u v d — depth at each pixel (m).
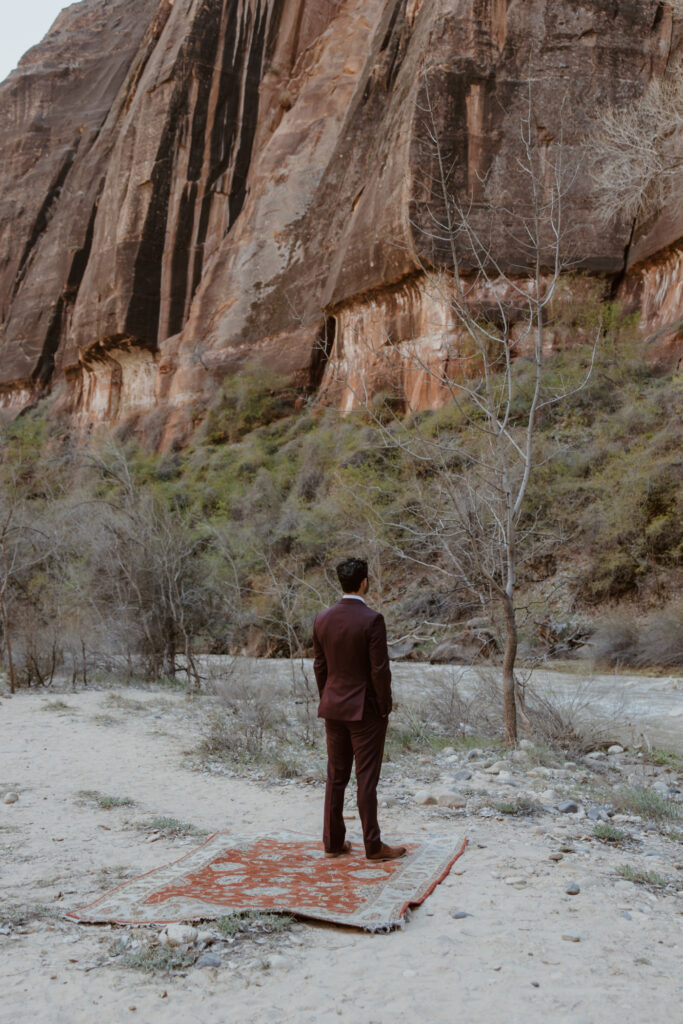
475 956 3.14
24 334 46.88
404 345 28.23
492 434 7.96
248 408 33.44
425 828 5.04
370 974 2.98
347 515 19.75
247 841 4.68
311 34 42.16
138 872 4.22
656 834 5.17
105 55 54.56
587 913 3.60
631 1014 2.69
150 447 36.28
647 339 24.16
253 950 3.19
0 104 55.03
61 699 11.41
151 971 3.00
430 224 26.59
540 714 8.25
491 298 25.73
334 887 3.84
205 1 42.12
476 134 27.20
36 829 5.07
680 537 17.03
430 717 9.05
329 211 35.62
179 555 13.95
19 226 50.62
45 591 14.68
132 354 39.88
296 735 8.46
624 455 19.05
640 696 11.36
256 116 41.69
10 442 22.05
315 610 16.41
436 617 17.50
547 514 18.97
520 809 5.49
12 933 3.38
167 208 40.50
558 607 17.55
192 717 9.80
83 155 50.81
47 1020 2.63
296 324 34.66
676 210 23.42
